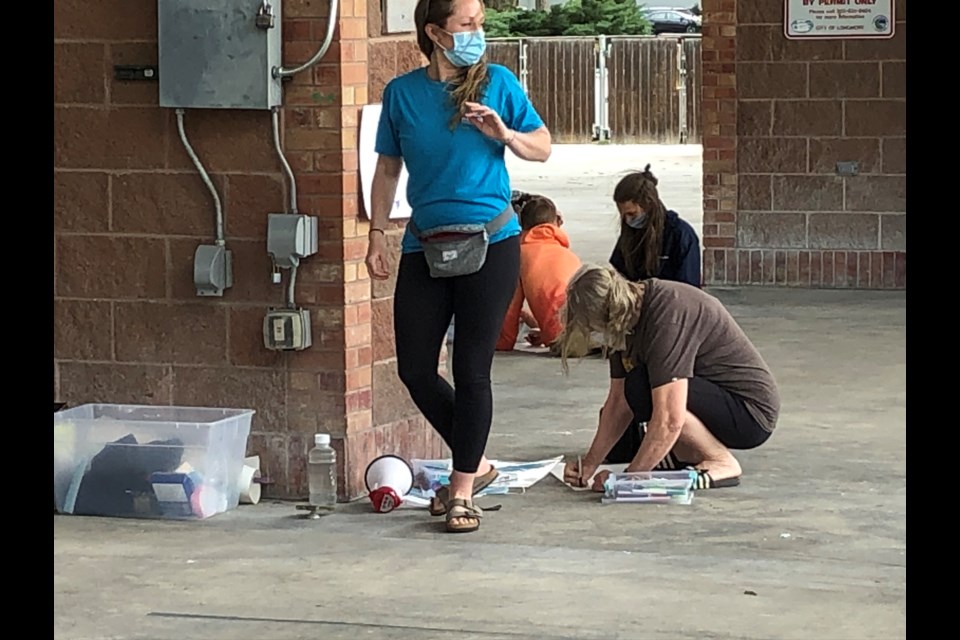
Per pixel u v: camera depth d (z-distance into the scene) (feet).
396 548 27.12
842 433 35.99
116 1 30.89
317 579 25.17
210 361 31.19
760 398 31.19
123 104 31.09
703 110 56.90
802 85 55.93
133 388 31.68
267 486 31.04
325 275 30.35
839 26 55.21
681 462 31.91
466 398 28.07
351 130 30.14
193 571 25.71
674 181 96.37
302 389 30.68
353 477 30.68
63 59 31.27
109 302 31.58
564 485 31.73
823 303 53.78
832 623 22.68
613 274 30.25
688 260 35.12
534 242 47.93
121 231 31.37
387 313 31.76
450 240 27.48
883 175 55.72
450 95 27.63
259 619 23.11
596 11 152.66
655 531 28.25
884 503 30.09
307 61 29.84
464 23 27.55
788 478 32.07
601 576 25.25
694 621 22.81
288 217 29.96
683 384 30.17
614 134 127.13
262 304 30.78
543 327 47.47
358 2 30.04
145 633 22.52
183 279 31.14
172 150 30.96
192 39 29.94
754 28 55.93
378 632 22.47
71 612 23.49
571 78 127.34
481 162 27.68
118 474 29.55
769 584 24.72
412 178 27.94
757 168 56.70
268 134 30.32
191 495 29.22
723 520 28.99
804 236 56.70
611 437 31.30
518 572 25.52
